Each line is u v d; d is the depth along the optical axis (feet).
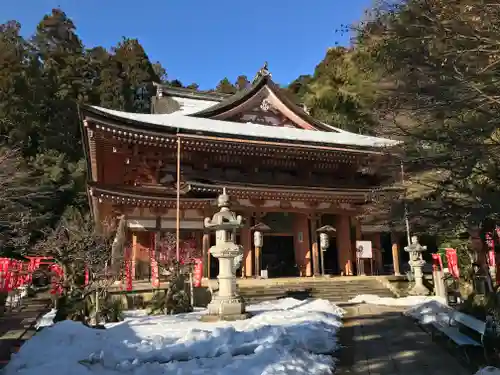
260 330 29.01
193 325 34.45
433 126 25.36
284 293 61.31
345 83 139.95
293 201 85.66
